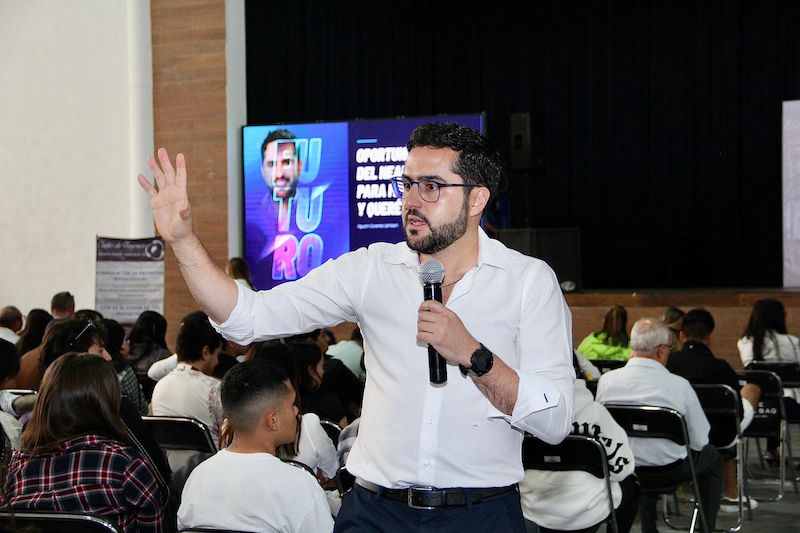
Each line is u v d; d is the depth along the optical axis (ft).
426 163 6.53
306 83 40.47
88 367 9.11
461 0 43.34
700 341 18.16
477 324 6.59
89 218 31.35
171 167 6.54
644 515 15.60
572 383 6.59
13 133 32.04
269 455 8.51
